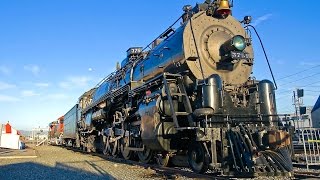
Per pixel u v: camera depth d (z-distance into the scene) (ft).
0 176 32.99
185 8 33.83
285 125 28.22
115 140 47.37
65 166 40.60
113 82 55.11
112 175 29.99
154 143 31.65
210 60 31.17
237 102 29.45
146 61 40.32
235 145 24.77
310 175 24.93
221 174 26.43
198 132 25.23
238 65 32.45
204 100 26.55
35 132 227.40
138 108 37.40
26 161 50.31
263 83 29.14
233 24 33.76
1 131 76.33
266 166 23.22
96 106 60.34
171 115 30.37
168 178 26.71
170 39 34.63
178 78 30.76
